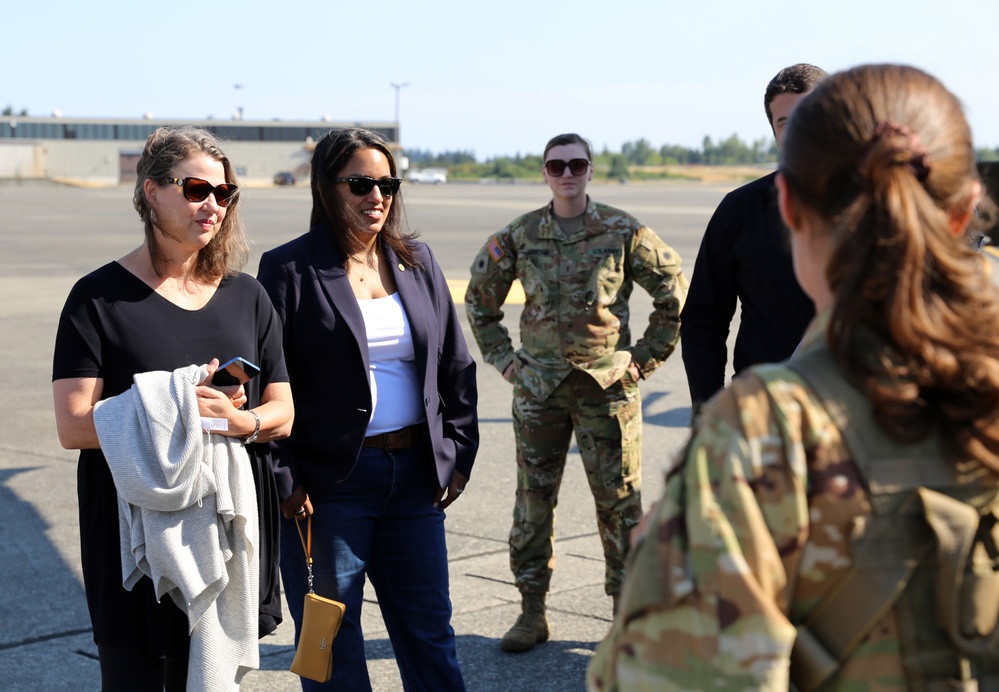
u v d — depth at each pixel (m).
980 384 1.07
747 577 1.05
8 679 3.60
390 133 108.69
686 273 16.62
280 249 3.03
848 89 1.15
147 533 2.46
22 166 92.75
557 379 3.86
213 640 2.51
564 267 3.92
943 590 1.08
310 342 2.94
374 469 3.00
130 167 104.19
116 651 2.57
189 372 2.51
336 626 2.77
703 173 154.50
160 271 2.65
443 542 3.13
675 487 1.12
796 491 1.07
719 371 3.20
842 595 1.08
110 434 2.44
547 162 3.94
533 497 3.87
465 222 32.66
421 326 3.06
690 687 1.07
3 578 4.59
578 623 4.11
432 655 3.05
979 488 1.10
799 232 1.19
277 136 106.69
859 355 1.09
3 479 6.15
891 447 1.08
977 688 1.10
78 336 2.53
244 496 2.57
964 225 1.18
